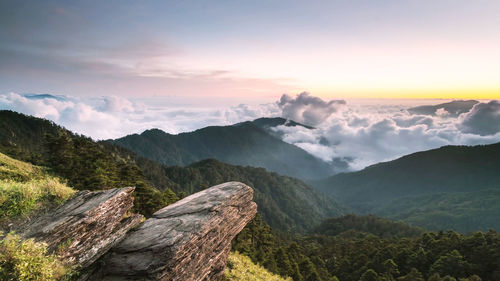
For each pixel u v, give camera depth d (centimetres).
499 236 8900
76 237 1250
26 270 1008
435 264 8050
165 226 1533
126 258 1323
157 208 4591
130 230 1527
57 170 4003
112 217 1438
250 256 4884
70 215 1312
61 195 1502
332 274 9475
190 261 1465
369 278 7488
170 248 1331
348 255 11331
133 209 4297
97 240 1327
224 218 1780
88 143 5269
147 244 1373
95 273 1273
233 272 2511
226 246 1847
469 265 7594
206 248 1599
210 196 1900
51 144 4353
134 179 5009
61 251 1176
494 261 7544
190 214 1664
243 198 2052
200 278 1556
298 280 5844
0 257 1004
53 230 1196
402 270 8731
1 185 1483
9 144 7256
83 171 4097
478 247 8250
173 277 1342
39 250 1085
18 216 1291
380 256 9181
